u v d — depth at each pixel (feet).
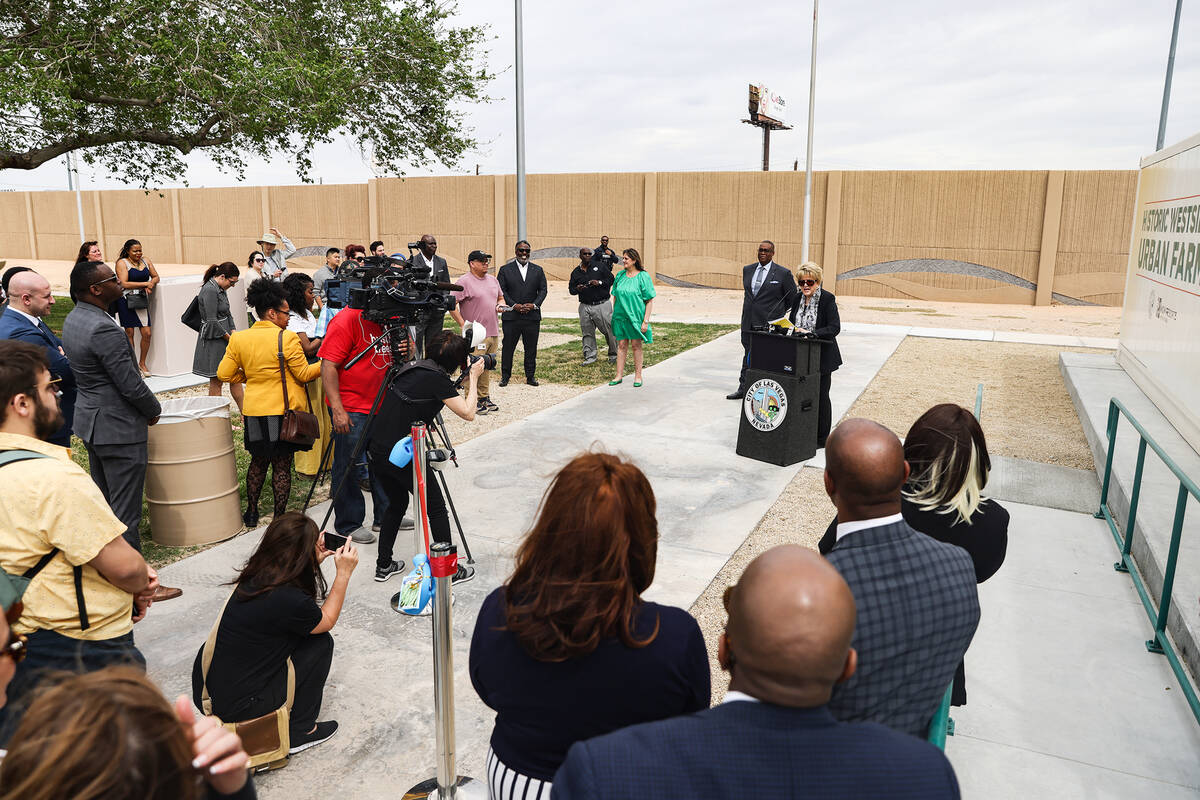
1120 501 18.11
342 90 47.29
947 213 82.23
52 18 40.50
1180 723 11.30
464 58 55.93
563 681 5.44
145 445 14.75
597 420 28.22
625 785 3.95
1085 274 78.69
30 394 8.23
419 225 102.89
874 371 38.14
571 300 83.41
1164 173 29.48
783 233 89.15
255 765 10.27
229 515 17.58
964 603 5.94
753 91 176.65
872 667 5.64
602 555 5.30
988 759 10.55
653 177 92.07
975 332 53.67
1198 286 23.32
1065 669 12.62
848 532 6.12
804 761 3.97
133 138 47.42
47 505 7.95
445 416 29.17
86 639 8.42
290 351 17.52
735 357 41.63
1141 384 31.09
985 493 20.65
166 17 41.93
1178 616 13.05
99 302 13.92
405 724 11.46
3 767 3.21
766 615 4.05
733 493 20.90
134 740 3.16
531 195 97.09
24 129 43.34
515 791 5.68
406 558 16.87
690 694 5.60
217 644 10.08
